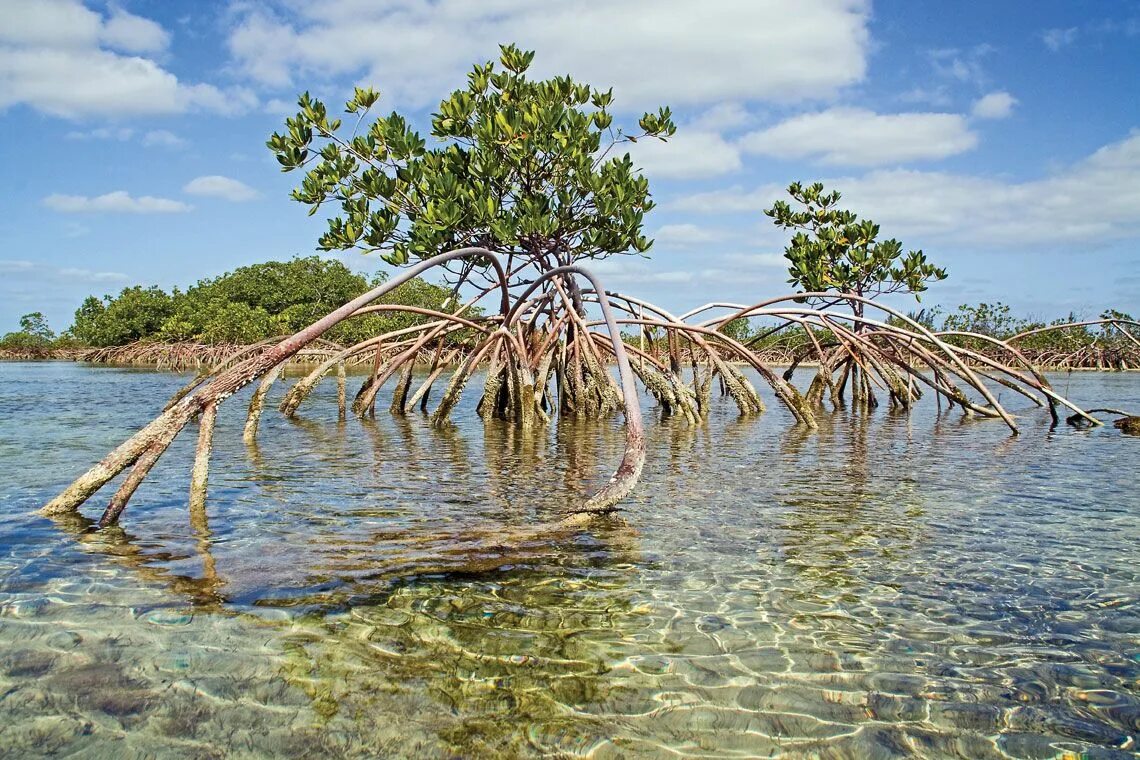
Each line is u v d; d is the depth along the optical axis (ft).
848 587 16.16
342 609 14.79
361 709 11.08
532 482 27.68
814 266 70.38
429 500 24.44
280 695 11.45
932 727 10.75
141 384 85.46
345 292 164.96
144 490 25.40
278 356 23.47
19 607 14.62
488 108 54.44
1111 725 10.80
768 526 21.12
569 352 53.57
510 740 10.34
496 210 50.08
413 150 51.29
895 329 55.57
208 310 153.17
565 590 15.93
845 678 12.14
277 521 21.39
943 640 13.53
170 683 11.76
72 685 11.64
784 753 10.12
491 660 12.67
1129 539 19.81
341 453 34.76
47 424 44.68
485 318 53.93
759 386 90.89
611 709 11.16
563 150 50.47
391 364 52.85
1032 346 134.82
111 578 16.34
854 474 29.50
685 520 21.76
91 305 204.33
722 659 12.77
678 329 52.60
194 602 15.05
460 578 16.60
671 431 44.47
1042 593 15.81
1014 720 10.93
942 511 22.99
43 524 20.67
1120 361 127.85
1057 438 41.55
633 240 53.01
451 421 49.73
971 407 54.19
